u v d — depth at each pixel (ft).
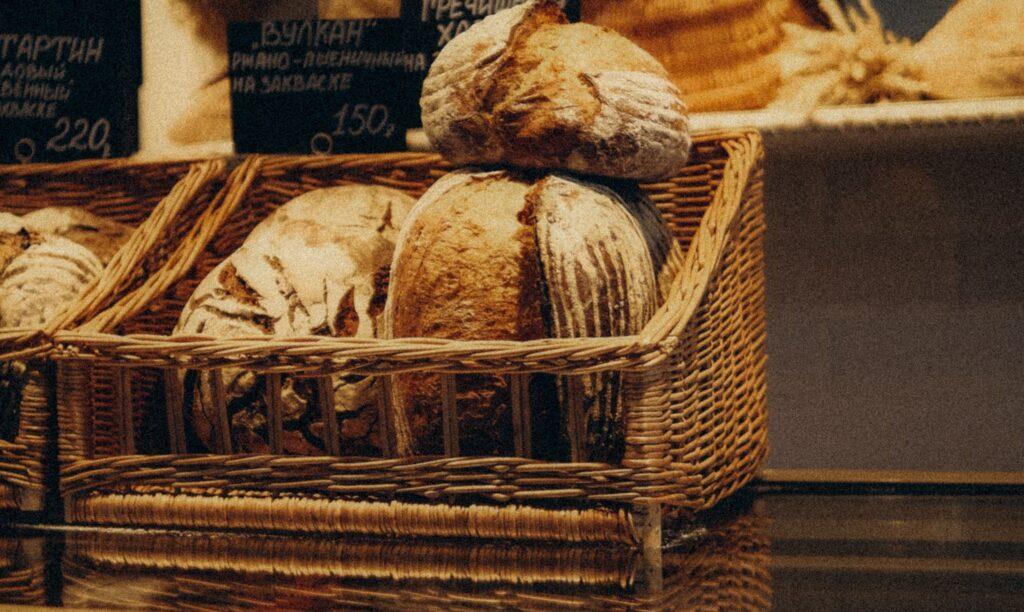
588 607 2.80
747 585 2.97
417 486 3.25
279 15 4.77
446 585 3.01
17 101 4.76
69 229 4.25
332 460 3.33
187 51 4.86
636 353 2.97
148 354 3.34
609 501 3.15
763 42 4.37
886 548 3.38
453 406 3.20
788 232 4.74
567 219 3.20
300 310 3.58
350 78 4.49
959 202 4.58
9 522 3.72
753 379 3.84
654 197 4.13
